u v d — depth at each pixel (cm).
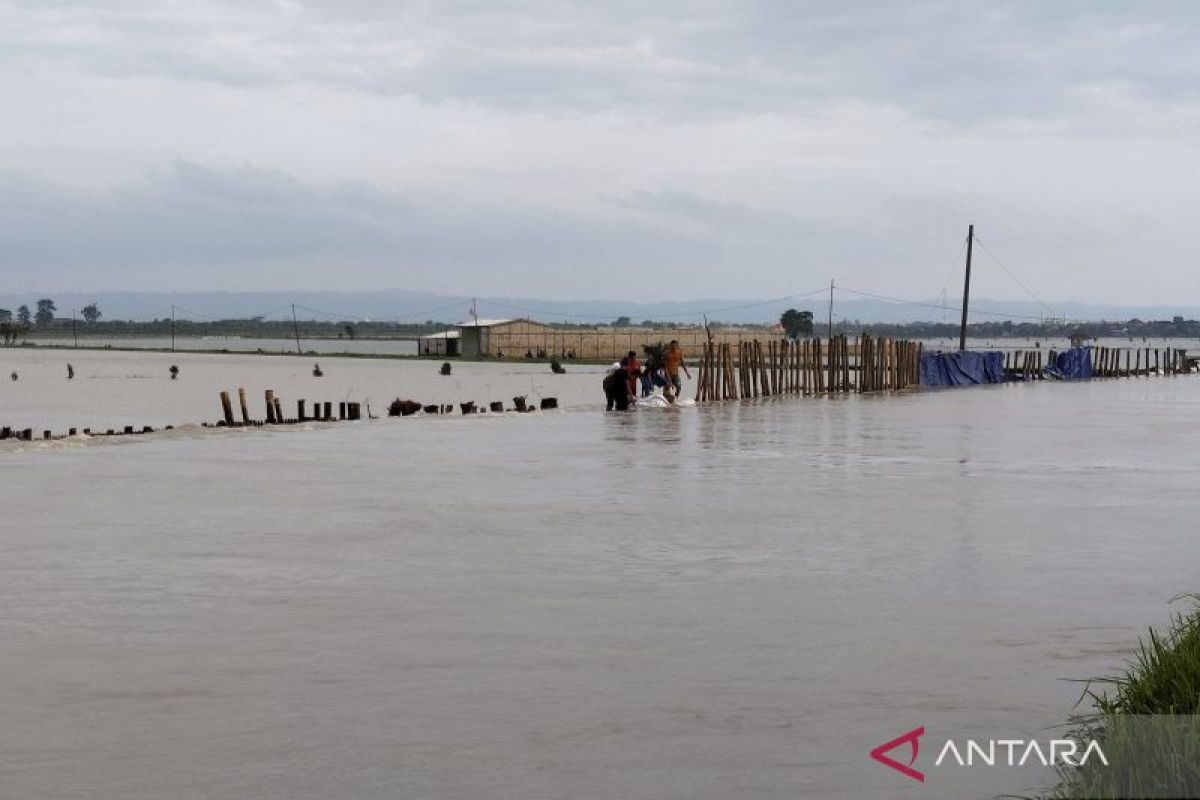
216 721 716
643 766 645
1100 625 948
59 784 620
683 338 14650
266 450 2361
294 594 1061
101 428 4072
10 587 1085
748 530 1412
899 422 3167
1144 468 2077
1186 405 4044
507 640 903
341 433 2789
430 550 1277
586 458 2222
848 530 1414
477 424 3080
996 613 991
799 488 1798
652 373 3991
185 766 645
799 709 739
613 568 1183
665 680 800
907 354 5362
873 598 1048
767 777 629
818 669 826
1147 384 6112
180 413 5047
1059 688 780
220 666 833
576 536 1370
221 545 1303
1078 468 2073
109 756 660
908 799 599
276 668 828
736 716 725
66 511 1542
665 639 906
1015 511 1566
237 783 621
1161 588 1088
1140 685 690
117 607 1008
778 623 957
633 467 2077
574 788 614
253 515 1516
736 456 2264
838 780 624
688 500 1666
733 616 980
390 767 643
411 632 927
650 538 1357
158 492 1728
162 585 1095
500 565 1197
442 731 699
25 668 827
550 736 691
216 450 2356
